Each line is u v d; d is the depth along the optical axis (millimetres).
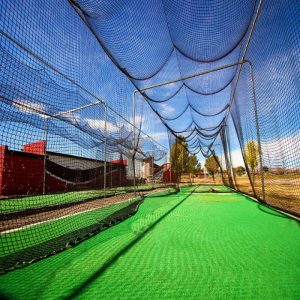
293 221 3211
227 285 1372
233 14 3662
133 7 3559
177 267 1647
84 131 7152
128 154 9945
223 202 5598
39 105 4715
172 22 3965
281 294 1268
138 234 2596
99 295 1272
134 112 7148
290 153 3477
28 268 1657
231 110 8703
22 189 8641
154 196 7551
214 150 20422
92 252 1992
